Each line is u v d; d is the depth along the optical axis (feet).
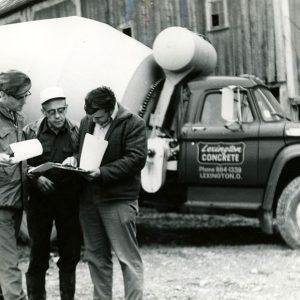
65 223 16.05
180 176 27.22
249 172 26.22
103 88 14.71
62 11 56.54
